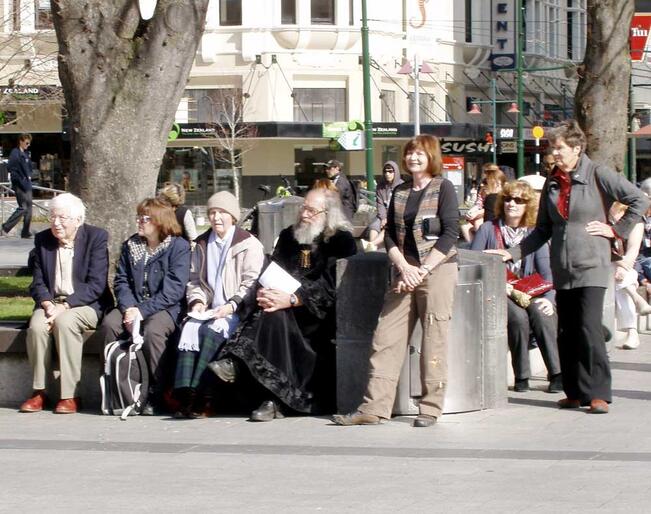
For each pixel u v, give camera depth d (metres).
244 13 47.34
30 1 23.55
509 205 10.93
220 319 9.84
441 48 53.06
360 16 48.59
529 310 10.59
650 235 14.48
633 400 10.12
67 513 6.79
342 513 6.65
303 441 8.73
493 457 8.04
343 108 48.84
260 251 10.17
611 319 12.45
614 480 7.30
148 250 10.27
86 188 11.70
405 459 8.03
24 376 10.56
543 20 59.88
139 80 11.64
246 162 47.88
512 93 57.19
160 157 11.95
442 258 8.94
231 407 10.07
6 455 8.44
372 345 9.29
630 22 14.97
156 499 7.07
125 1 11.50
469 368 9.61
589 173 9.45
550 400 10.22
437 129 50.44
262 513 6.69
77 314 10.15
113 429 9.42
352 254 9.87
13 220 27.78
